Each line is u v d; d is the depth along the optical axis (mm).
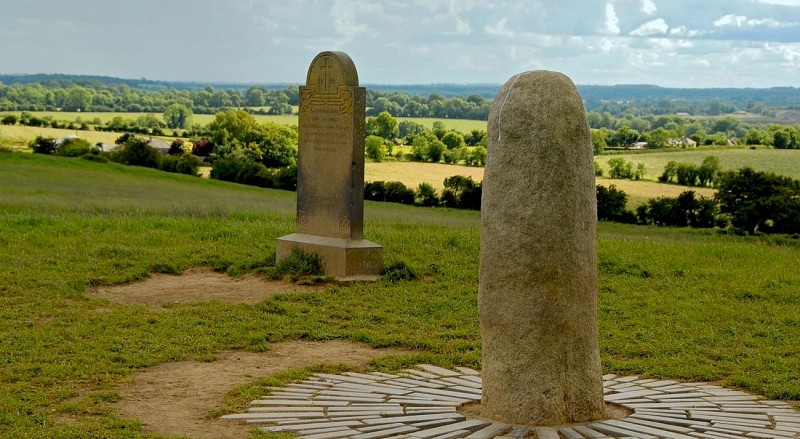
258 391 8602
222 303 13016
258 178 49469
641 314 12711
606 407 8102
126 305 12789
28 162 49594
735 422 7559
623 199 36125
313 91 15609
